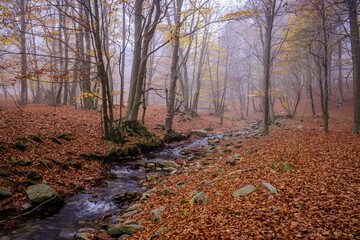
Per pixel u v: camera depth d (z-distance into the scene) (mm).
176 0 21109
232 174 8781
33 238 5797
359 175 6480
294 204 5223
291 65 28828
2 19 10008
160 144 17359
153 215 6586
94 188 9344
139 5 16250
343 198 5148
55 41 21500
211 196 6949
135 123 16906
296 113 34906
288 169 7992
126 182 10195
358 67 14500
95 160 11961
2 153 8820
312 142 12062
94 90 20281
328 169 7387
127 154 14000
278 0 20234
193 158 14219
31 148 10070
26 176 8406
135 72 17750
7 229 6070
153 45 30625
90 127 15180
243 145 15242
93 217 7105
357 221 4129
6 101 29266
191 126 25047
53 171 9469
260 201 5699
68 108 19547
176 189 8734
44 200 7379
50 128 13047
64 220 6824
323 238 3799
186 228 5125
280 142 13273
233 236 4328
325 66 14477
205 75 39500
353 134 13750
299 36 21203
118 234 5820
